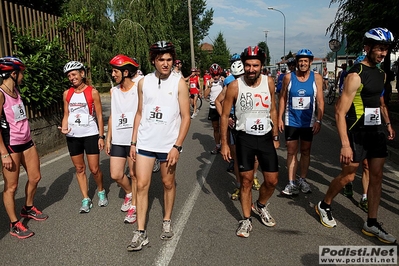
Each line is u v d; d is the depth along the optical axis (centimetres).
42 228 395
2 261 326
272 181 360
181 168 639
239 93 351
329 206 389
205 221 406
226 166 650
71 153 434
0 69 359
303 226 389
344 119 342
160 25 2197
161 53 319
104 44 2361
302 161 497
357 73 336
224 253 333
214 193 503
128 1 2184
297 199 472
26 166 397
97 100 435
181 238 364
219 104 503
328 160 666
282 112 495
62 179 580
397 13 764
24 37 698
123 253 336
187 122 333
